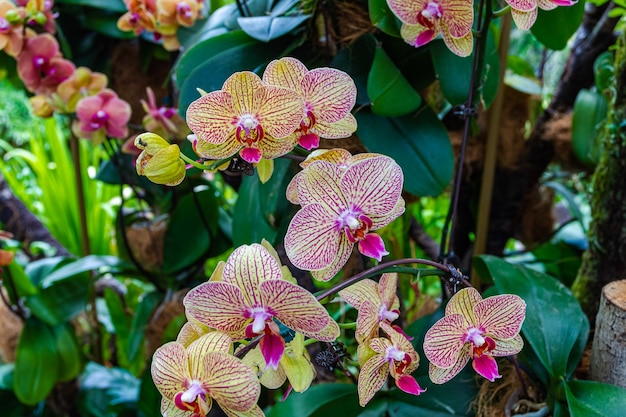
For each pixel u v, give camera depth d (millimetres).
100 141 1034
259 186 873
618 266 892
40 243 1478
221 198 1229
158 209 1241
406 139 818
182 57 839
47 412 1344
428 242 1150
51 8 1075
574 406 696
